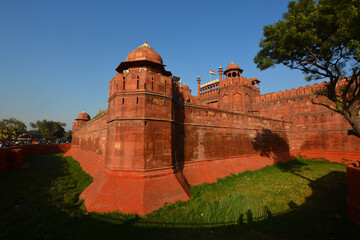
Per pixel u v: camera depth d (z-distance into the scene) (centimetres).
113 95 1126
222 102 2950
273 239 606
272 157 2139
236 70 2958
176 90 1320
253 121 2023
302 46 975
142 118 1002
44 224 715
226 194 1063
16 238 616
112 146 1044
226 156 1644
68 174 1617
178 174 1127
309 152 2433
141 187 906
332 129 2269
